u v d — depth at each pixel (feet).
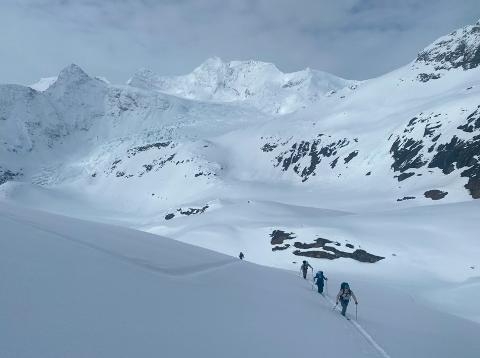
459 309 117.80
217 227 310.45
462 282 174.70
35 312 21.95
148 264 43.04
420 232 251.80
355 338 42.98
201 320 30.12
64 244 38.58
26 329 19.76
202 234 297.53
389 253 227.20
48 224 48.37
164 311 29.17
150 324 25.79
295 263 232.12
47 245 36.11
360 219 294.46
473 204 311.47
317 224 284.20
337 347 35.96
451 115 570.87
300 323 40.81
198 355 23.53
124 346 21.47
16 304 22.13
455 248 226.17
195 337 26.21
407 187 518.78
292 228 275.18
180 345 24.07
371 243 239.30
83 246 40.32
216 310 34.22
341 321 51.26
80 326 22.08
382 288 124.67
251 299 44.45
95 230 55.77
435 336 57.00
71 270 31.07
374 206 459.32
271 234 278.67
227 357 24.68
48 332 20.21
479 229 245.24
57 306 23.63
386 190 538.88
